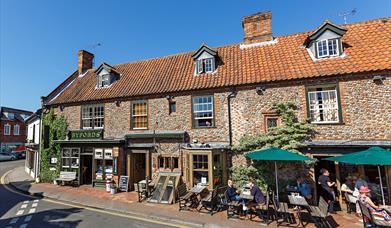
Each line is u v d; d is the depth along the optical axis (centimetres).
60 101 1705
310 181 1044
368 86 1016
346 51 1147
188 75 1437
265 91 1180
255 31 1484
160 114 1384
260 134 1153
